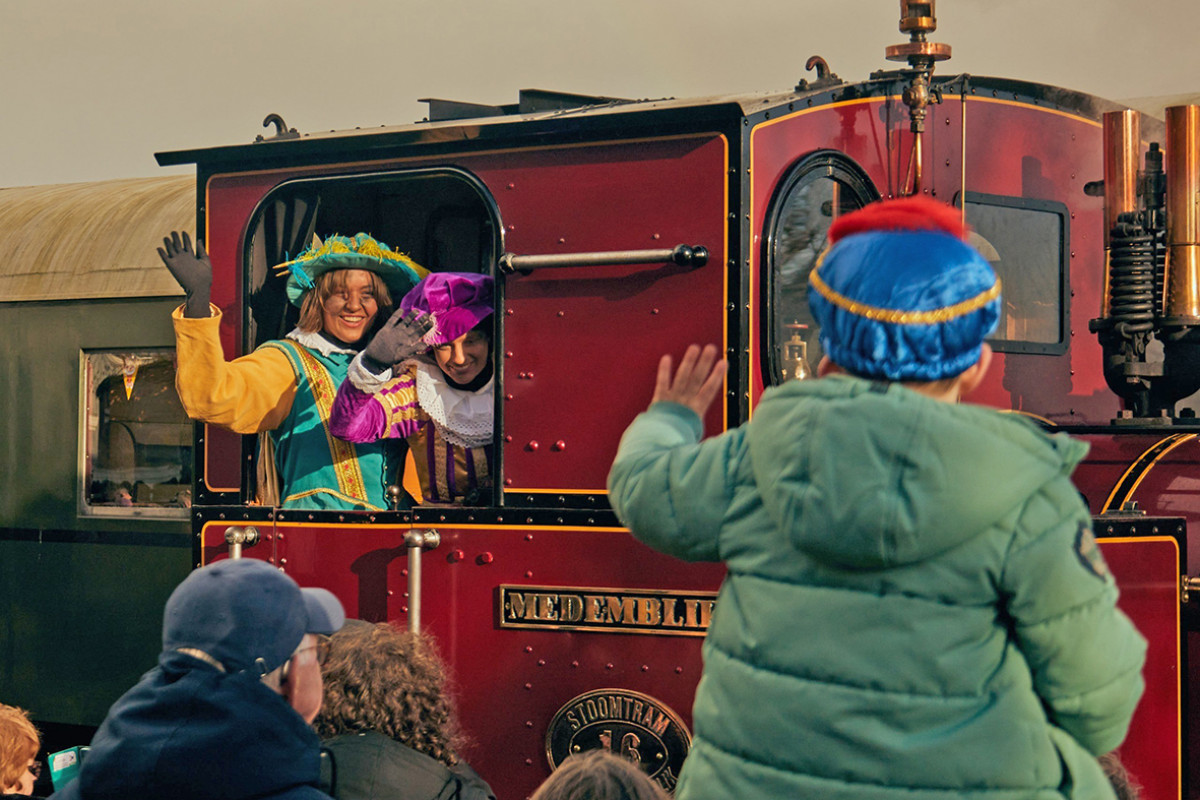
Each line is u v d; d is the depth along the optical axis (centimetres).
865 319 151
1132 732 321
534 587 333
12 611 570
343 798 227
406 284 395
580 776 205
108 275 554
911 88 344
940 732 140
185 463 532
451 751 248
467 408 362
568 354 334
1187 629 338
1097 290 412
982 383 376
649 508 167
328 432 371
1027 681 145
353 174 366
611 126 328
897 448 141
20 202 632
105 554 546
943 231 156
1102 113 416
